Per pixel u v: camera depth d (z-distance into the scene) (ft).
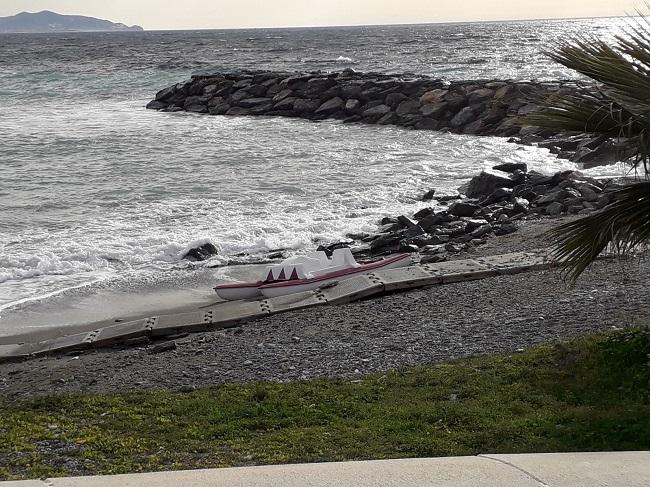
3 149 113.60
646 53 21.80
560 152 102.58
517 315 36.19
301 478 13.92
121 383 32.48
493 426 21.49
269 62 310.65
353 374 30.35
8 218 71.05
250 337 37.88
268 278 48.55
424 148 113.60
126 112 178.19
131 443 22.58
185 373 33.06
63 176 92.12
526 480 13.67
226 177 90.33
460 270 46.37
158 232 65.26
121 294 50.57
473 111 134.72
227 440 22.47
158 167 97.66
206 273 55.01
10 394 32.60
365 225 67.31
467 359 30.32
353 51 390.21
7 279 53.83
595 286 39.52
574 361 27.30
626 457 15.02
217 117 166.61
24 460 21.15
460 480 13.71
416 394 26.07
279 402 26.16
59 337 41.68
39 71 276.62
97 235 64.59
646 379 24.32
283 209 73.82
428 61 294.46
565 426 21.04
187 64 301.63
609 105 22.54
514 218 64.80
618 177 76.54
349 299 43.65
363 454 19.80
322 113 159.63
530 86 133.18
